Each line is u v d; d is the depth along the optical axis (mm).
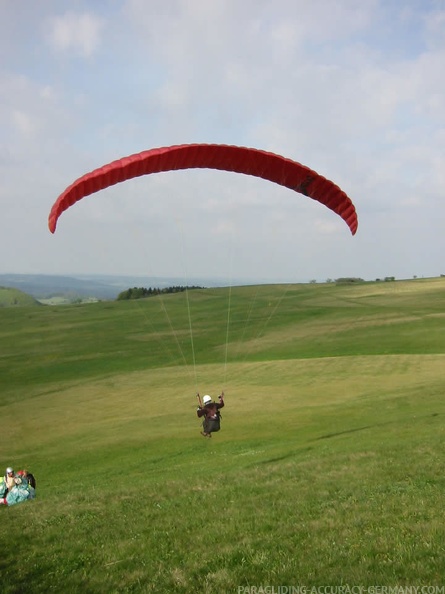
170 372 49094
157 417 30906
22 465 22641
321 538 7797
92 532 9406
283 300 101500
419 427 19750
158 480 15180
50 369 55719
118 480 17219
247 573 6844
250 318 82625
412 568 6352
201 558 7559
